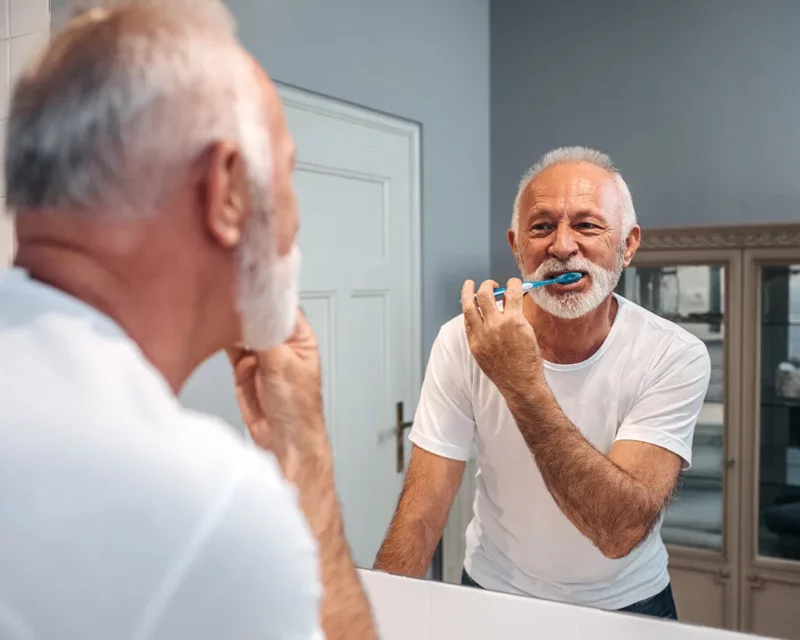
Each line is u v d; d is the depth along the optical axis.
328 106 1.10
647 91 0.93
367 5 1.06
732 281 0.89
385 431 1.10
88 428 0.41
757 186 0.88
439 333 1.06
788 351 0.87
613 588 0.99
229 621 0.42
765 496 0.90
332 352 1.13
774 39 0.87
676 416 0.93
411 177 1.07
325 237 1.12
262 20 1.10
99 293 0.46
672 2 0.91
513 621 1.04
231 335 0.54
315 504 0.71
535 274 0.99
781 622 0.91
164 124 0.44
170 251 0.46
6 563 0.39
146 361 0.47
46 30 1.16
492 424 1.04
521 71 0.99
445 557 1.08
